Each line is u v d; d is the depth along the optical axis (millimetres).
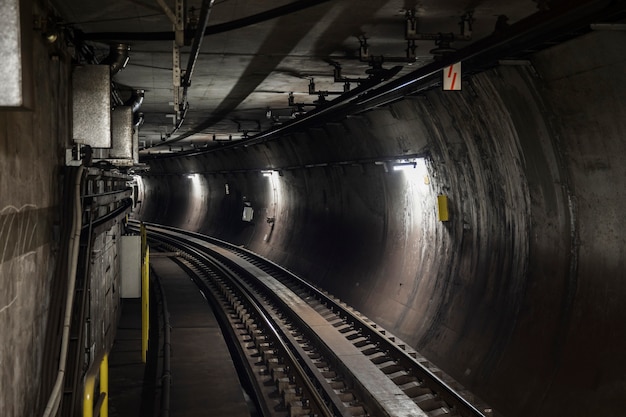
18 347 4418
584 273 7480
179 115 13969
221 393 8281
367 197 15320
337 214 17875
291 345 11477
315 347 11570
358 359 9875
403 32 8180
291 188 22391
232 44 8875
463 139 9750
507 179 8922
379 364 10023
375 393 8203
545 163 7859
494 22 7742
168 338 10438
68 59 6883
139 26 7844
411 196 12828
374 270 14656
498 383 8523
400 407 7688
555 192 7863
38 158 5086
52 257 5672
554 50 6520
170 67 10586
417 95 9945
